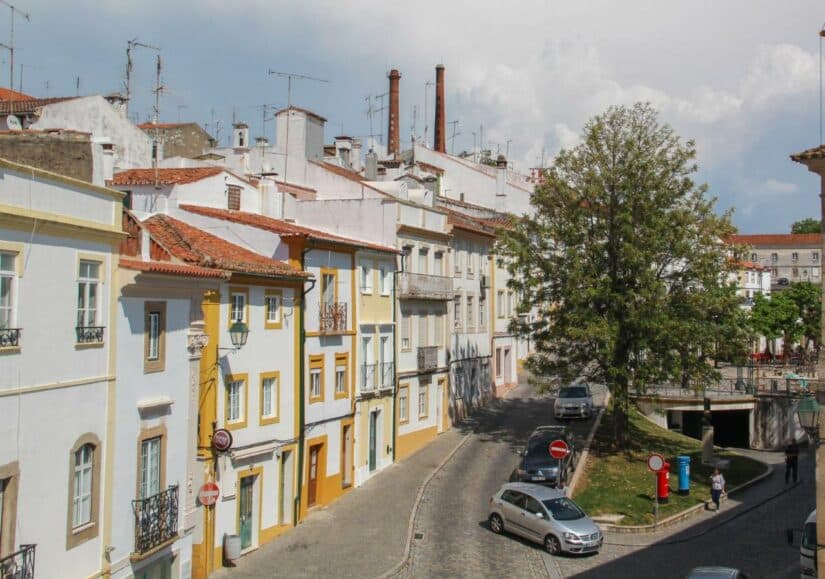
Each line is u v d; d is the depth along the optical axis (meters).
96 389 18.09
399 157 71.62
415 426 41.47
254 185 38.59
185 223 29.81
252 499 27.81
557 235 38.09
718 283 37.62
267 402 29.08
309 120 53.12
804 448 47.91
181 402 21.64
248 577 24.59
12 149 20.55
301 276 30.00
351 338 35.19
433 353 43.16
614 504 32.06
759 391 50.03
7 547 15.44
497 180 67.62
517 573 25.28
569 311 37.41
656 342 36.53
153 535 19.89
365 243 37.69
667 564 25.89
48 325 16.55
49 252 16.56
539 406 51.91
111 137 44.50
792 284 73.06
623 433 39.28
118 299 18.89
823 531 18.77
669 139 37.44
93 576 17.89
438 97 76.94
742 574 20.89
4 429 15.33
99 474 18.19
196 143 56.69
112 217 18.66
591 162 37.47
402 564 25.84
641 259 35.22
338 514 31.48
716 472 32.66
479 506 32.25
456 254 48.25
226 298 26.36
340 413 33.97
